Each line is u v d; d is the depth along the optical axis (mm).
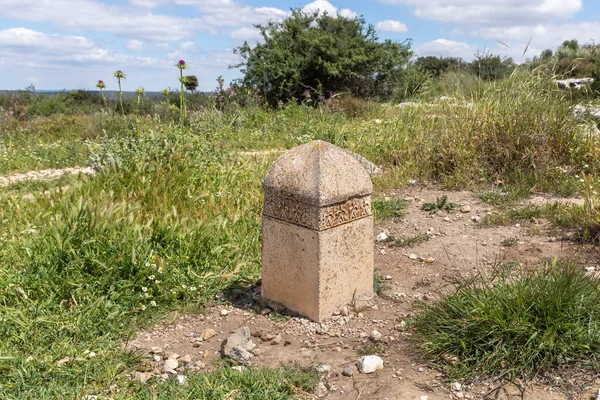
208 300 3922
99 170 6461
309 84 19391
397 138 8016
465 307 3074
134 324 3502
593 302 2992
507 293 3105
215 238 4539
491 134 6965
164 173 5914
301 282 3562
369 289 3865
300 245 3512
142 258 3936
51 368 2805
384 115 11336
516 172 6465
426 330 3170
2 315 3271
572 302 2947
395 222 5594
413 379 2793
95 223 4129
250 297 3973
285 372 2887
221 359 3137
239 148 10516
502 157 6754
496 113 7090
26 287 3588
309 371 2945
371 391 2719
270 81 19422
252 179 6504
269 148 10086
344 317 3576
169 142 6617
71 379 2770
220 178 6258
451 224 5402
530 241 4809
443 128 7465
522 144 6703
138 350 3178
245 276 4246
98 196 5230
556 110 7047
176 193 5516
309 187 3365
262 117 14016
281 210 3586
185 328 3555
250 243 4695
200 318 3686
